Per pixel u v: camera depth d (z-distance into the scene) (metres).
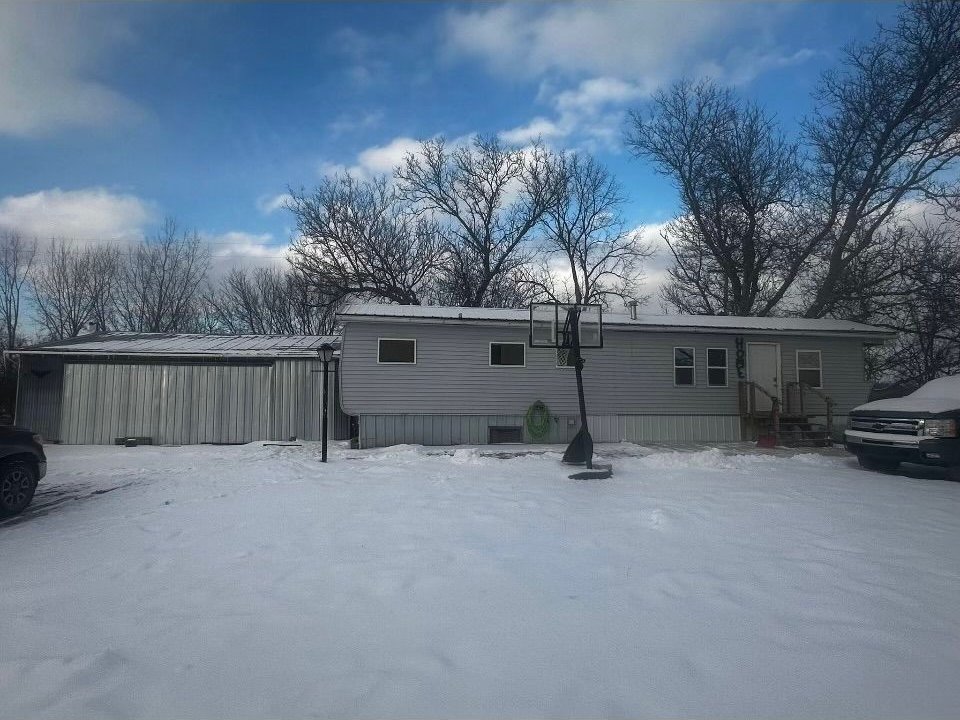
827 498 8.12
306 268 28.52
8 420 20.92
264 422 16.88
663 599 4.29
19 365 17.17
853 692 3.02
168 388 16.78
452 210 31.31
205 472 10.59
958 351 20.19
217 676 3.13
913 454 10.16
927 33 20.53
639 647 3.50
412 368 15.08
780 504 7.67
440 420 15.16
